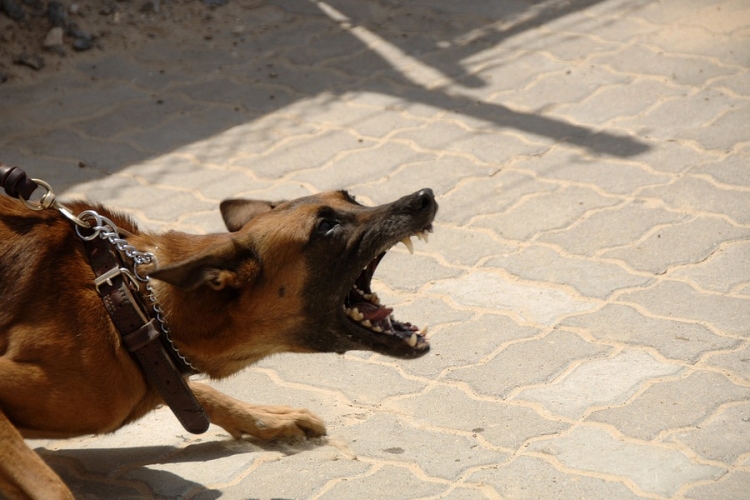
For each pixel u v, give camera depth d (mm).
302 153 6465
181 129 6848
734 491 3439
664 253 5133
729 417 3875
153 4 8406
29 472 3135
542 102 6918
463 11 8414
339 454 3834
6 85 7465
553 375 4258
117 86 7441
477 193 5875
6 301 3344
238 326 3471
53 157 6512
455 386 4242
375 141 6566
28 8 8023
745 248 5098
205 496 3598
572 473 3607
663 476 3555
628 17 8109
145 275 3449
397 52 7773
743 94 6762
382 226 3443
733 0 8211
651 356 4328
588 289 4891
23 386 3221
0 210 3527
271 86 7379
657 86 6984
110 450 3980
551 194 5801
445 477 3627
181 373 3557
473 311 4801
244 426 3969
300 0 8633
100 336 3336
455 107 6949
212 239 3643
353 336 3543
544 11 8344
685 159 6035
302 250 3400
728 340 4387
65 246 3459
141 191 6094
